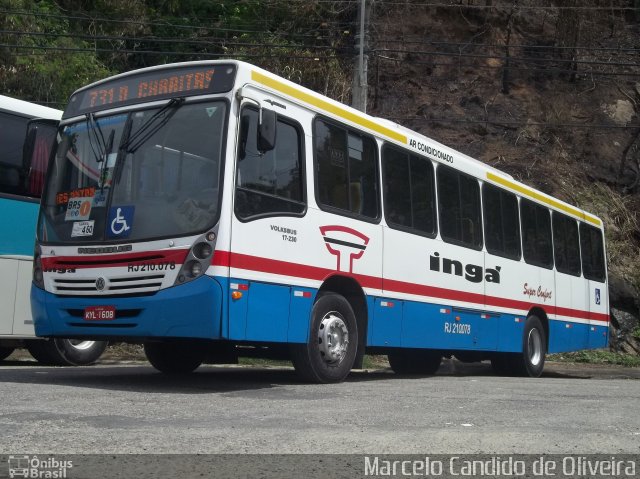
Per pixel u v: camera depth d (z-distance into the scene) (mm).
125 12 29656
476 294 13469
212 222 8523
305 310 9539
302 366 9703
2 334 13039
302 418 6691
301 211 9617
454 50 33875
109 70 28219
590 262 18516
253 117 9141
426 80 32938
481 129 31266
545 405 8094
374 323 10797
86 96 9977
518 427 6512
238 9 32156
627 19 37438
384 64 32719
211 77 9109
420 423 6594
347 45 31500
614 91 33938
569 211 17688
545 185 29078
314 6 31469
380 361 19188
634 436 6234
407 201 11828
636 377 18125
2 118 13258
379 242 11000
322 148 10172
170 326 8469
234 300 8539
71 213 9422
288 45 28844
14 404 7188
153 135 9203
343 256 10250
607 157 31234
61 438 5602
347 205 10508
